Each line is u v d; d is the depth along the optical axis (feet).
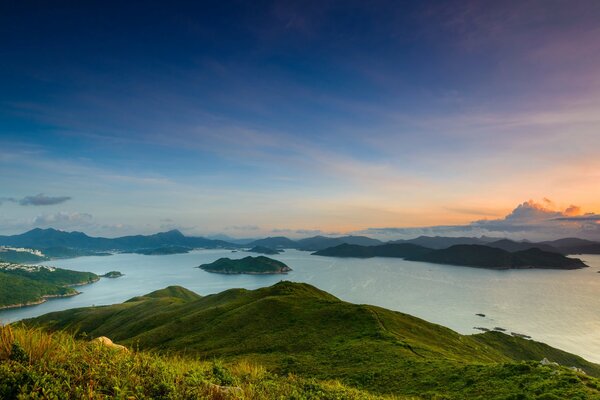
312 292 399.85
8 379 24.11
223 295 474.08
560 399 73.41
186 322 335.06
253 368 51.93
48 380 25.11
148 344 301.22
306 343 223.92
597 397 70.74
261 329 271.90
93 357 30.19
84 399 24.12
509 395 83.15
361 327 237.86
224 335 273.95
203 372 37.47
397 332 239.71
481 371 106.52
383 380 126.31
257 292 394.93
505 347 429.38
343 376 139.64
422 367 131.23
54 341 30.58
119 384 26.63
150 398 26.40
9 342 28.76
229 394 31.60
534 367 95.96
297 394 40.32
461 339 292.81
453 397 93.56
